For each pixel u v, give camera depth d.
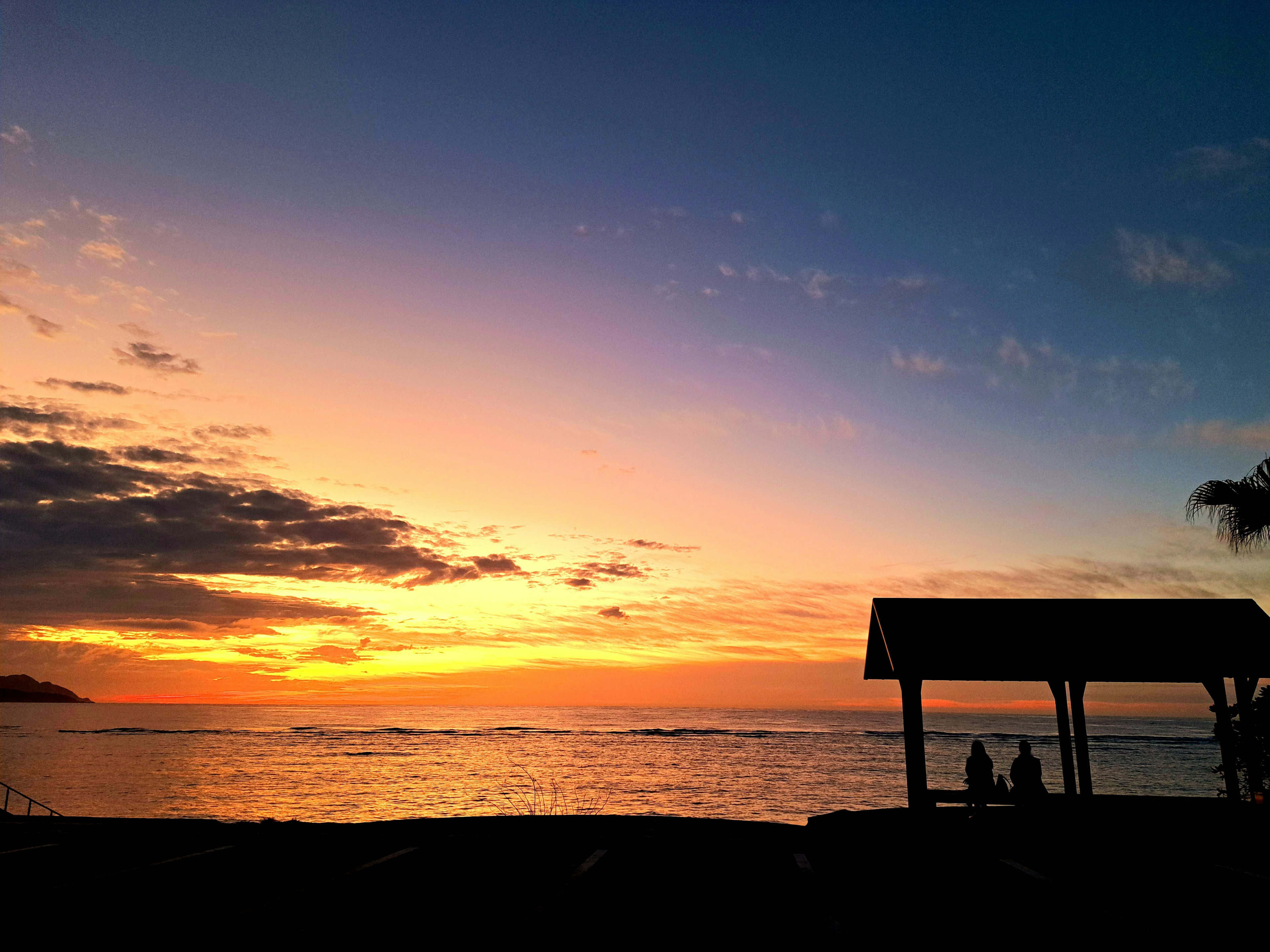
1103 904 7.52
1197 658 13.65
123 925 6.20
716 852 9.79
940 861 9.50
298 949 5.72
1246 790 14.44
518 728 185.12
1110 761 82.62
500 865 8.72
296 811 43.94
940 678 13.52
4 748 105.19
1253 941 6.40
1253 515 14.84
